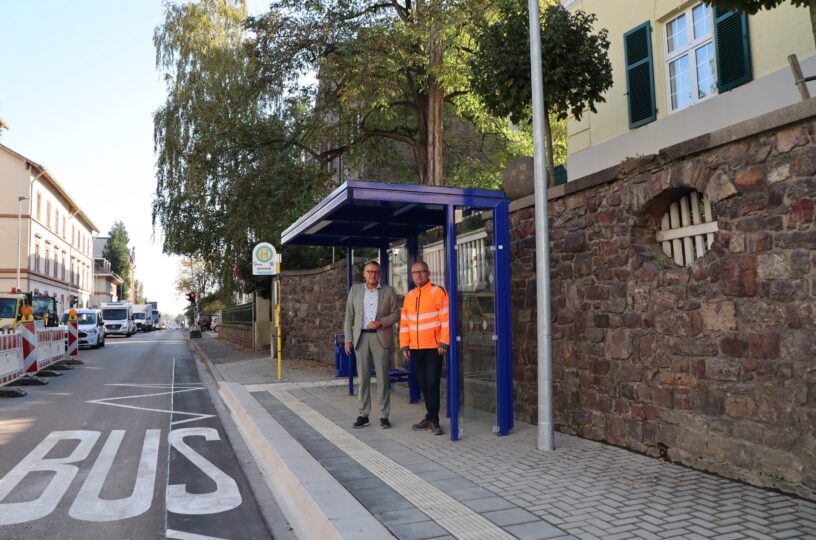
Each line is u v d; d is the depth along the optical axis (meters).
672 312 5.14
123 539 4.14
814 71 7.60
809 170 4.02
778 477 4.18
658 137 10.15
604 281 5.97
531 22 5.85
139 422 8.65
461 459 5.46
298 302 18.02
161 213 21.27
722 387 4.64
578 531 3.57
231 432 7.93
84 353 24.33
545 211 5.76
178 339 40.97
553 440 5.78
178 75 21.50
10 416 9.12
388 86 14.75
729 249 4.59
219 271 21.34
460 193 6.52
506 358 6.57
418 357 6.82
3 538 4.14
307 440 6.42
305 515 4.36
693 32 9.59
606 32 8.70
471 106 16.30
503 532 3.58
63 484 5.46
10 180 42.00
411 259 9.44
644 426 5.43
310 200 17.03
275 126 17.72
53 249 49.78
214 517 4.61
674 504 4.01
